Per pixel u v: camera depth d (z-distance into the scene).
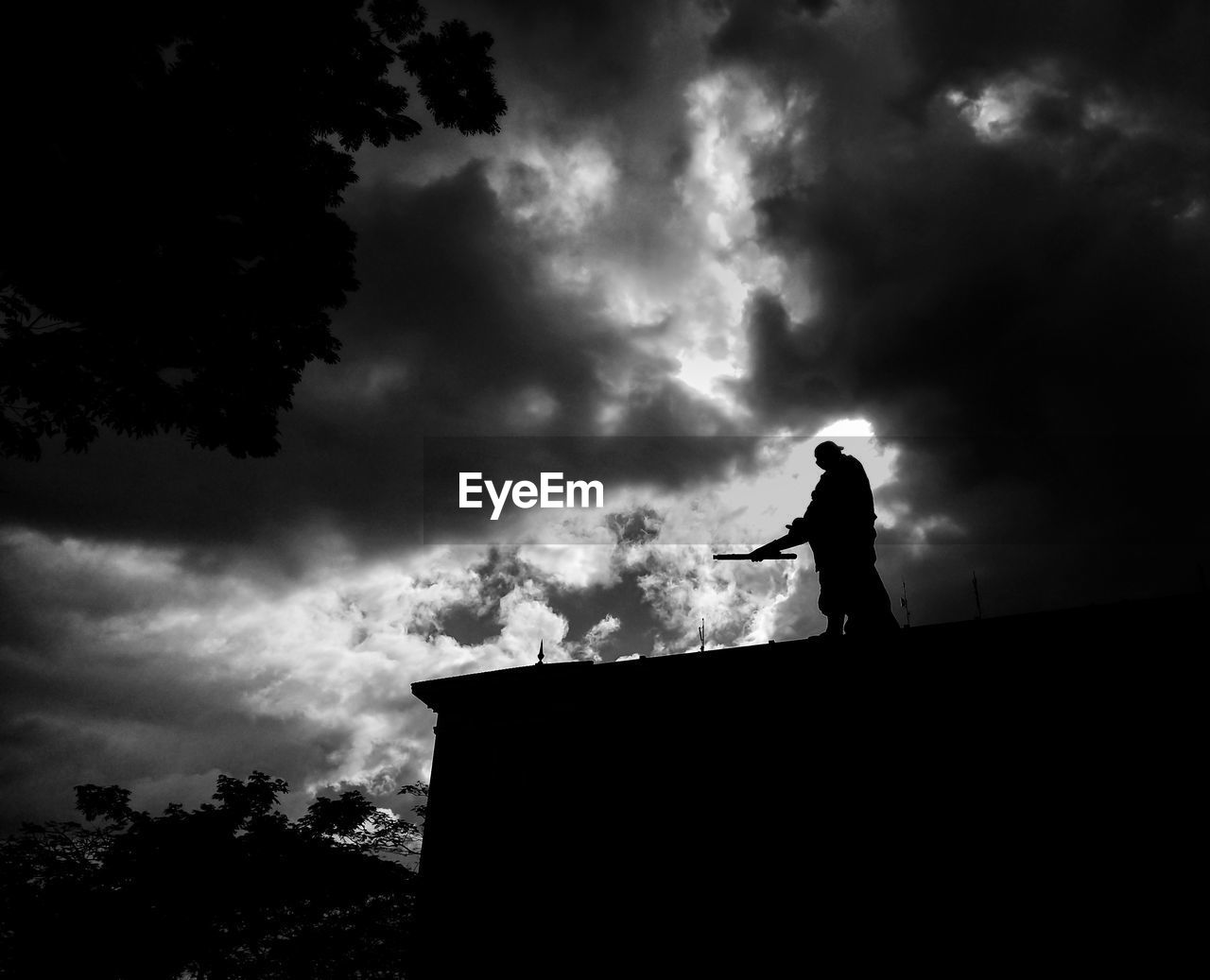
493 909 8.30
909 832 6.54
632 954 7.33
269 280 9.73
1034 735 6.36
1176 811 5.71
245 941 18.08
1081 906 5.75
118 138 8.02
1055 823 6.05
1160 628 6.20
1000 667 6.68
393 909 19.44
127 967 16.20
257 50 8.92
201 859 18.03
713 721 7.96
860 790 6.87
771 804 7.26
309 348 10.53
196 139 8.50
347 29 9.70
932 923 6.16
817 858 6.83
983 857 6.19
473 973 8.03
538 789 8.77
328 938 18.55
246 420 10.33
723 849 7.34
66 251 8.23
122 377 9.39
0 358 8.61
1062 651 6.50
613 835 8.02
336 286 10.29
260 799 20.72
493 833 8.79
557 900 7.99
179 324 9.20
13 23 7.02
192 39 8.74
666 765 8.05
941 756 6.64
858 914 6.46
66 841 18.77
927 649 6.95
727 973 6.80
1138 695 6.12
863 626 6.61
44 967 15.64
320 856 19.38
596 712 8.80
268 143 9.51
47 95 7.47
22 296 8.71
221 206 9.26
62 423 9.41
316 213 9.95
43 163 7.76
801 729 7.40
